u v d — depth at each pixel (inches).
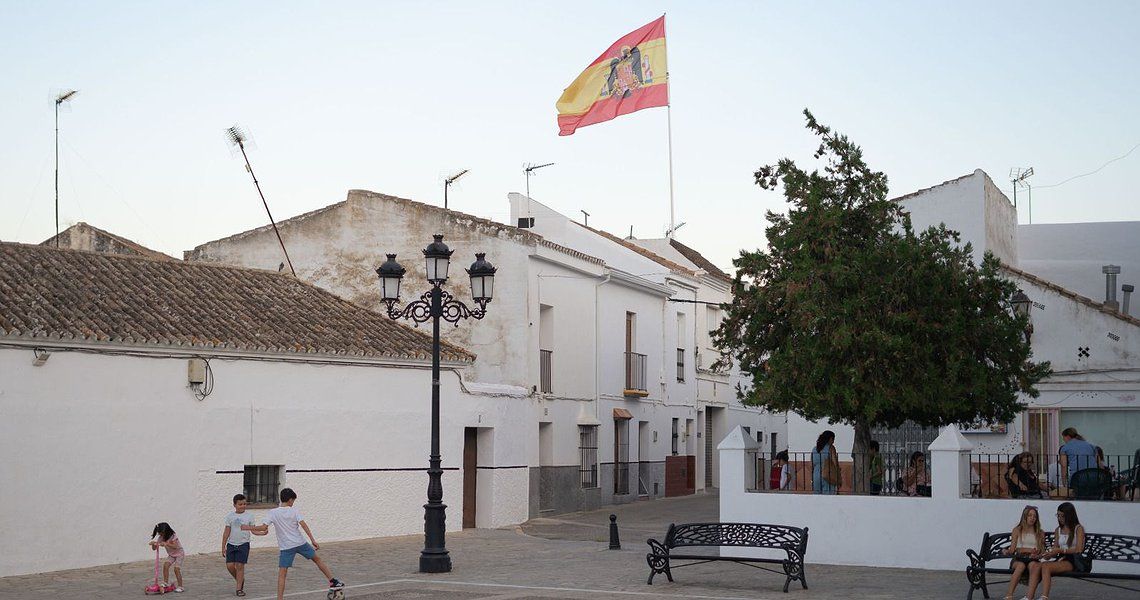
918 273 679.1
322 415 866.1
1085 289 1147.3
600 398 1301.7
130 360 752.3
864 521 697.0
